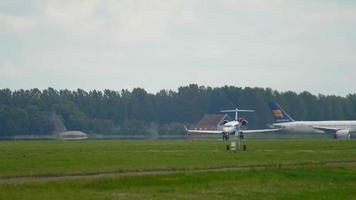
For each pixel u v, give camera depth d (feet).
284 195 282.77
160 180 323.78
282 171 383.65
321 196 282.36
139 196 268.62
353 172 395.75
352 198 279.28
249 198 271.49
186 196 272.31
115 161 470.80
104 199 257.55
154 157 529.86
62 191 277.64
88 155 571.69
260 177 354.33
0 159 503.20
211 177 343.87
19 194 263.08
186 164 432.25
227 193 284.61
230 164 434.30
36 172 366.02
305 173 380.58
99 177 337.31
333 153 603.26
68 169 387.96
